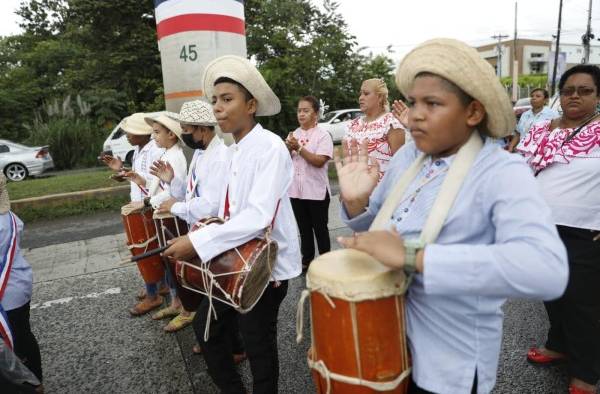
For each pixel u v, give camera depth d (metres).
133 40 20.61
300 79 16.03
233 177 2.21
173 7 4.51
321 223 4.39
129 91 21.39
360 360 1.26
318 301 1.31
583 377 2.45
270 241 2.04
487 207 1.21
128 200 8.47
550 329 2.79
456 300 1.29
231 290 1.93
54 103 19.23
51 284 4.72
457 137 1.26
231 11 4.62
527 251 1.05
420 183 1.38
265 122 14.42
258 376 2.25
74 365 3.16
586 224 2.41
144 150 4.03
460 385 1.29
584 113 2.46
